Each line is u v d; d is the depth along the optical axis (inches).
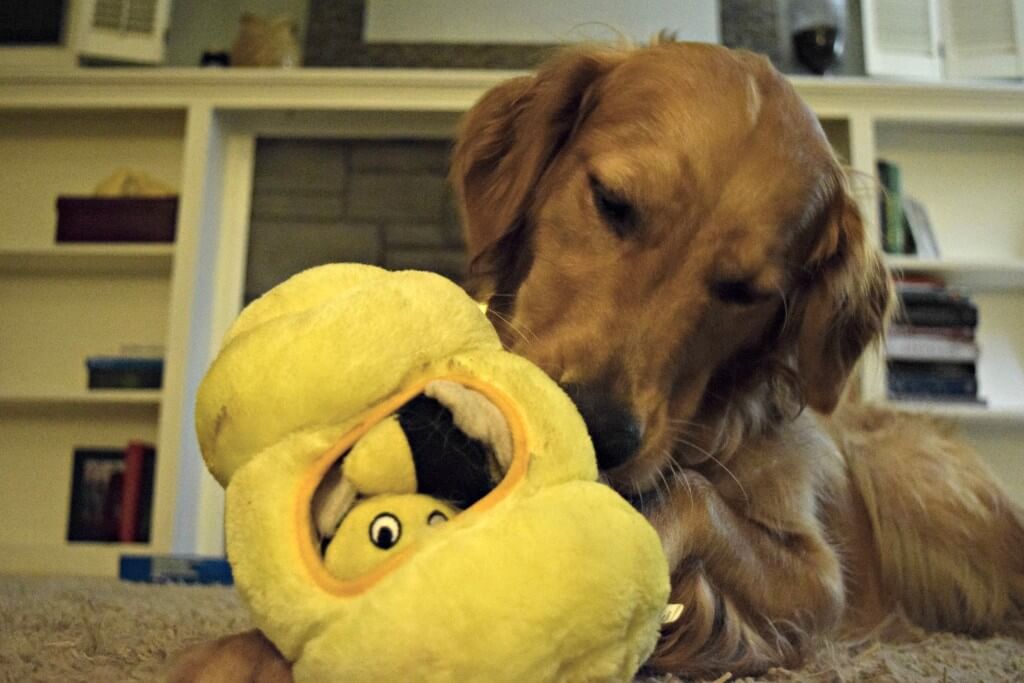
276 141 140.9
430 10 144.0
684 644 38.4
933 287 125.2
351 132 139.1
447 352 26.0
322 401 24.0
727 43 144.6
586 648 21.8
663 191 41.4
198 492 128.0
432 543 21.8
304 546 22.7
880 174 130.2
